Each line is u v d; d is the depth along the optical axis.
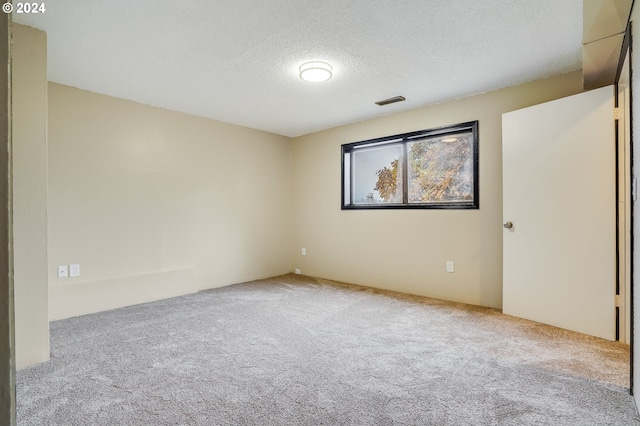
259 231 4.93
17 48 2.16
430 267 3.86
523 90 3.22
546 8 2.07
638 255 1.71
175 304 3.58
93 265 3.37
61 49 2.52
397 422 1.62
